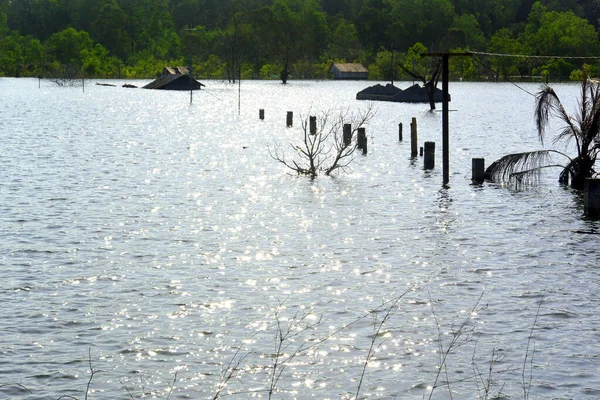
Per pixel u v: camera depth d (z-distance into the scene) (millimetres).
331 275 23406
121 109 106625
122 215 32031
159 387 15992
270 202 35281
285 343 18125
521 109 106875
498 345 18000
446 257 25484
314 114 96062
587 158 37938
